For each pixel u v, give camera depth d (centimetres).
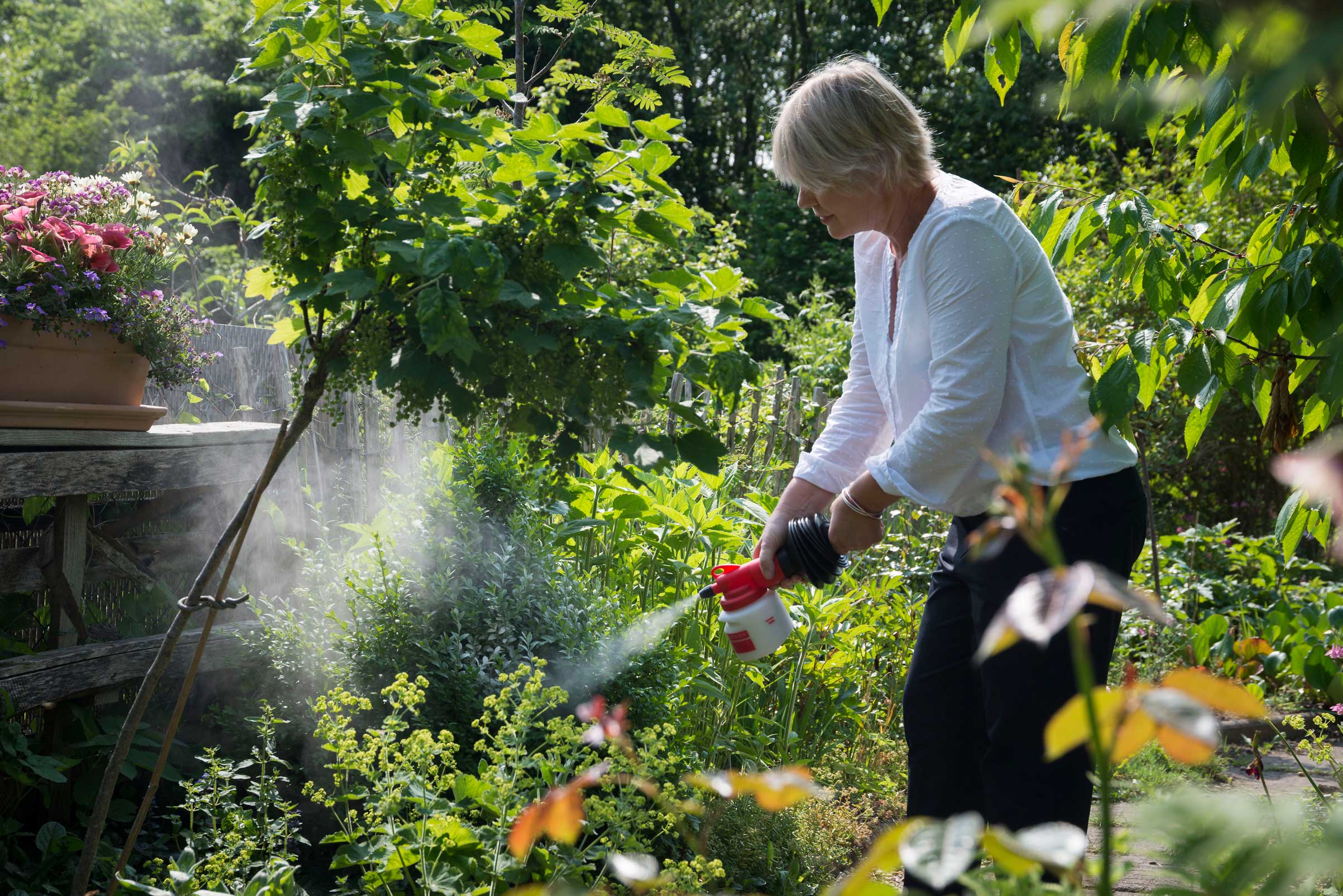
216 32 1775
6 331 245
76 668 259
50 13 1827
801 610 355
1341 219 212
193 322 288
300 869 267
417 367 177
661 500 374
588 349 183
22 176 272
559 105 464
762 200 1448
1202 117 209
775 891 284
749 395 493
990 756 206
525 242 183
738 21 1866
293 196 177
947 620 225
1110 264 271
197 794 247
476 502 322
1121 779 374
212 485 315
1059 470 57
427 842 226
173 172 1711
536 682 237
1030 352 205
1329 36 37
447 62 188
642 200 199
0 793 261
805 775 70
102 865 245
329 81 187
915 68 1734
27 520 286
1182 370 230
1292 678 539
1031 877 71
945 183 213
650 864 79
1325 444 37
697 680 338
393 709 285
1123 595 50
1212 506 852
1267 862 46
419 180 185
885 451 245
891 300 229
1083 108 68
